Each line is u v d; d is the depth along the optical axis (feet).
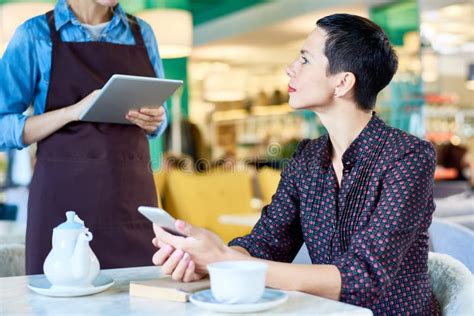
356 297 4.71
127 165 7.80
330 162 5.67
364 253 4.83
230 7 31.14
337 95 5.53
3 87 7.63
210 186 19.40
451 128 38.86
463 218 10.55
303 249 6.61
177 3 29.30
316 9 29.25
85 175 7.58
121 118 7.57
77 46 7.72
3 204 16.46
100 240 7.61
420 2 28.76
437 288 5.34
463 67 39.32
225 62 38.73
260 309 3.93
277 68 39.55
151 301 4.39
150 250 7.91
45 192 7.55
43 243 7.51
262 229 5.93
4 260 7.20
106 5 7.47
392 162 5.25
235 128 39.14
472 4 29.25
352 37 5.44
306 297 4.37
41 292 4.60
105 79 7.80
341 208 5.41
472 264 7.80
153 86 7.02
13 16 16.11
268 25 31.37
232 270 3.92
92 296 4.59
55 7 7.84
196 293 4.27
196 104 38.40
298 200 5.91
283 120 39.55
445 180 35.35
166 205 19.17
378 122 5.43
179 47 21.11
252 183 22.03
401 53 27.53
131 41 8.18
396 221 5.00
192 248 4.65
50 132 7.51
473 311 4.79
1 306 4.33
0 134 7.60
